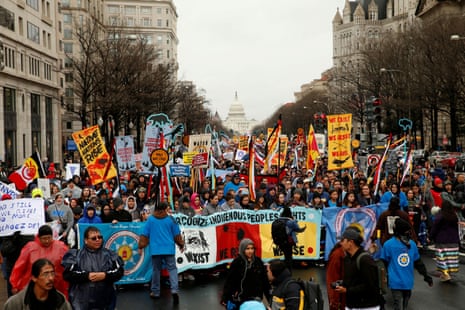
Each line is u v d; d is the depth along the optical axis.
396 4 137.88
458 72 41.66
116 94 48.94
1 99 43.50
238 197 15.24
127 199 13.09
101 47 59.34
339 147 18.45
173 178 17.17
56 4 58.66
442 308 9.65
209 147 21.52
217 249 12.10
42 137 52.97
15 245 8.85
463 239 15.03
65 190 16.72
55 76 57.19
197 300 10.22
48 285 5.44
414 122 55.44
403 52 50.62
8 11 44.81
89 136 15.50
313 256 13.04
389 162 23.78
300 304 6.08
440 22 45.28
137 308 9.70
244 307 5.21
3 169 30.61
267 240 12.58
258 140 35.56
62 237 11.66
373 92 56.28
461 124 54.59
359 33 142.25
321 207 13.92
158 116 17.14
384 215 10.77
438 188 15.09
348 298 6.84
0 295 10.69
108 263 7.09
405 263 8.55
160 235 10.15
